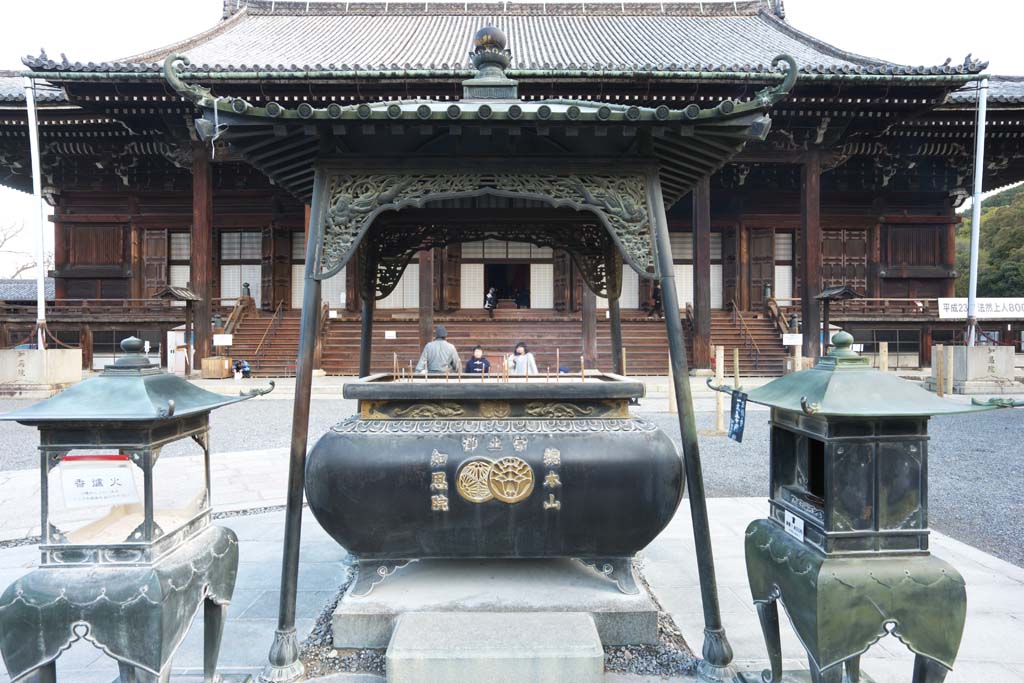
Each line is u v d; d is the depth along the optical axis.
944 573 2.08
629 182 3.12
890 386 2.15
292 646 2.82
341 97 16.34
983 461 8.54
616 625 3.05
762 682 2.62
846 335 2.33
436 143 3.09
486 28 3.69
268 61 21.34
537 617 2.86
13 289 38.88
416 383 3.24
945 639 2.07
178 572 2.25
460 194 3.09
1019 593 3.71
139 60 20.09
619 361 4.87
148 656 2.12
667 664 2.89
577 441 3.05
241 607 3.55
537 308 26.53
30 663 2.10
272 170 3.55
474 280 26.67
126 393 2.23
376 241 4.82
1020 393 14.58
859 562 2.09
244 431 10.87
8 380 14.89
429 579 3.36
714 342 21.89
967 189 25.17
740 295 25.98
